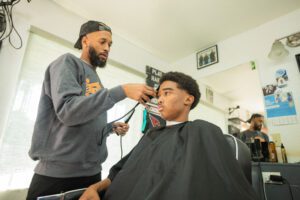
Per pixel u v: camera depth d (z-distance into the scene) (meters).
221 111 2.46
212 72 2.22
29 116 1.37
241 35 2.08
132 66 2.22
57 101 0.72
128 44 2.25
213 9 1.78
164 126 0.90
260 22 1.92
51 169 0.76
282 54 1.71
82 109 0.69
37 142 0.79
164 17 1.90
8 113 1.28
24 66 1.42
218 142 0.64
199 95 0.93
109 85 1.92
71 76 0.80
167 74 0.92
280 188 1.20
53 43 1.60
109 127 1.01
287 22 1.78
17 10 1.44
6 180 1.22
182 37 2.18
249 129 1.83
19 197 1.24
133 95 0.80
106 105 0.73
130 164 0.75
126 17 1.92
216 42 2.26
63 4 1.75
